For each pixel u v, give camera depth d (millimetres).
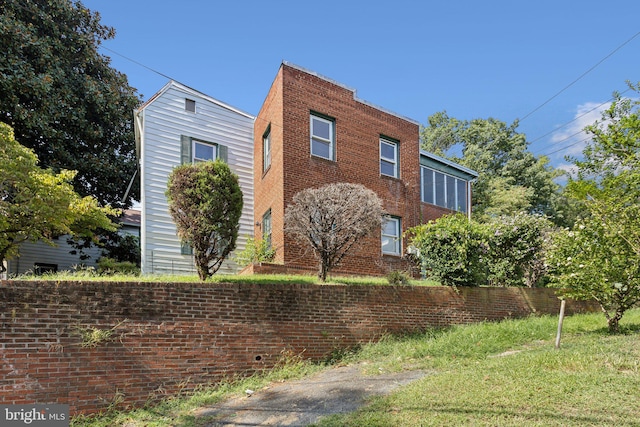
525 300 13336
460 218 13602
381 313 10586
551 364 7289
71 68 18531
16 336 6812
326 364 9375
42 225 10688
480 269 12609
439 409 5879
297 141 14133
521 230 14070
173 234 14047
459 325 11531
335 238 10781
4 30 15203
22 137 16500
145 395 7551
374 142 16141
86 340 7250
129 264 14477
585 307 15156
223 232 9352
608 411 5312
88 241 18844
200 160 15188
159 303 8008
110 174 18875
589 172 16828
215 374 8266
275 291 9258
